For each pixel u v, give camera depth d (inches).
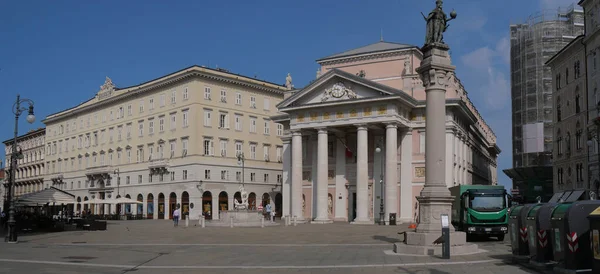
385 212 2279.8
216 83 3176.7
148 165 3334.2
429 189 943.7
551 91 3056.1
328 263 810.2
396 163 2230.6
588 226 651.5
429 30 995.9
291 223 2214.6
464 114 2486.5
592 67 2257.6
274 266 783.7
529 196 3361.2
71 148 4293.8
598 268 593.9
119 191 3619.6
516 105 3225.9
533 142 3078.2
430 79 969.5
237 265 803.4
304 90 2401.6
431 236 916.6
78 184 4141.2
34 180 4886.8
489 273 690.8
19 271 724.0
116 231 1749.5
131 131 3575.3
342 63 2691.9
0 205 5413.4
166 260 878.4
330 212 2529.5
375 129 2421.3
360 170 2253.9
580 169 2407.7
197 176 3026.6
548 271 695.1
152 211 3331.7
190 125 3083.2
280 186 3472.0
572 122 2508.6
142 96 3491.6
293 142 2439.7
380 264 788.0
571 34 3068.4
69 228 1856.5
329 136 2581.2
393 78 2527.1
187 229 1835.6
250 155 3309.5
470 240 1366.9
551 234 719.7
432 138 956.6
